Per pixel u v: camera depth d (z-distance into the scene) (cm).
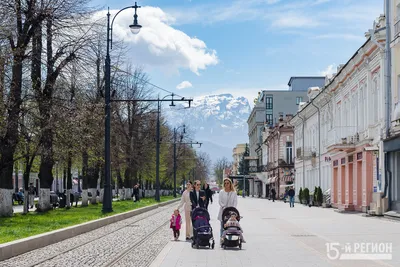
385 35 3166
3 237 1748
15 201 6378
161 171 7700
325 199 5075
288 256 1484
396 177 3089
